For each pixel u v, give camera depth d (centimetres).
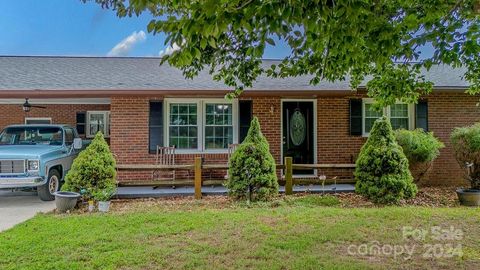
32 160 781
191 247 470
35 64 1198
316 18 262
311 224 577
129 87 938
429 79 1045
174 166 823
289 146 1070
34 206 768
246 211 675
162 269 402
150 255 440
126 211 691
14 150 809
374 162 776
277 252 454
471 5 349
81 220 607
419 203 769
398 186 757
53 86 934
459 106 1033
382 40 344
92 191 712
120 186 857
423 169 933
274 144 1023
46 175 810
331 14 278
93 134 1312
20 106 1284
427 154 912
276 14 253
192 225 571
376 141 798
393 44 349
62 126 952
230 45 479
